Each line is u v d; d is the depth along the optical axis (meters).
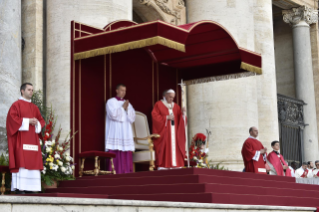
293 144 37.19
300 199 17.98
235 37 29.41
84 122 20.45
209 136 28.52
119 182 16.62
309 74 39.25
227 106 28.58
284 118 36.44
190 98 29.86
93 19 23.36
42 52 24.78
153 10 30.44
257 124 29.34
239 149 28.12
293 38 39.81
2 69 18.48
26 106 15.47
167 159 20.98
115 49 18.73
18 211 9.88
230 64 24.22
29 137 15.35
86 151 19.78
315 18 39.66
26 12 25.02
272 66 32.28
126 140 21.05
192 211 12.98
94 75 21.19
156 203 12.14
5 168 16.00
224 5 29.69
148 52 23.92
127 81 22.84
